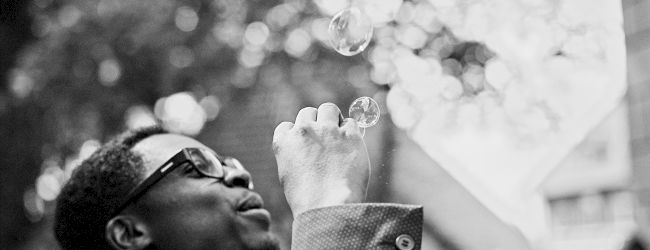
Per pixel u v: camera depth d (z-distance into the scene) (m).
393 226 1.64
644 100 4.82
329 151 1.73
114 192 2.17
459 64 11.13
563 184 16.59
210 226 2.10
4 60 9.74
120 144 2.24
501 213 13.73
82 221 2.22
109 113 10.03
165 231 2.12
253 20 10.25
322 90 10.22
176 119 10.27
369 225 1.64
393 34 10.58
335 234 1.63
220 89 10.16
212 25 10.08
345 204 1.66
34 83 9.86
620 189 15.90
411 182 12.67
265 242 2.11
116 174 2.18
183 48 9.98
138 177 2.16
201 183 2.13
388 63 10.50
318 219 1.64
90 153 2.30
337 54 10.25
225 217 2.11
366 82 10.34
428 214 13.04
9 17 9.73
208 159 2.16
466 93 11.15
